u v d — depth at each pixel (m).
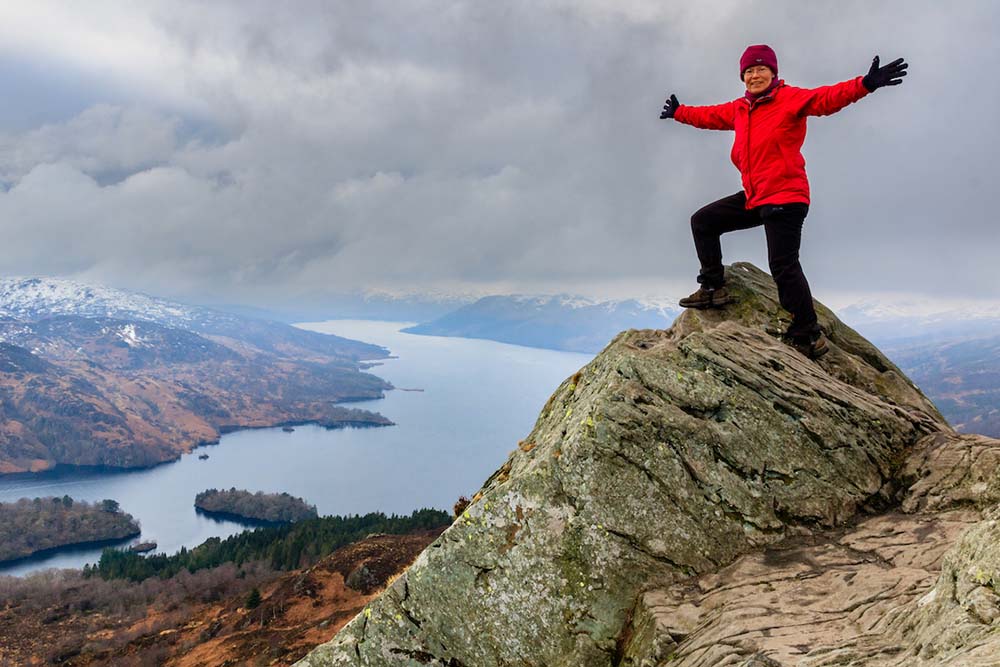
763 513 3.53
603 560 3.46
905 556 3.12
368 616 3.63
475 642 3.50
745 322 4.70
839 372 4.54
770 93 4.20
